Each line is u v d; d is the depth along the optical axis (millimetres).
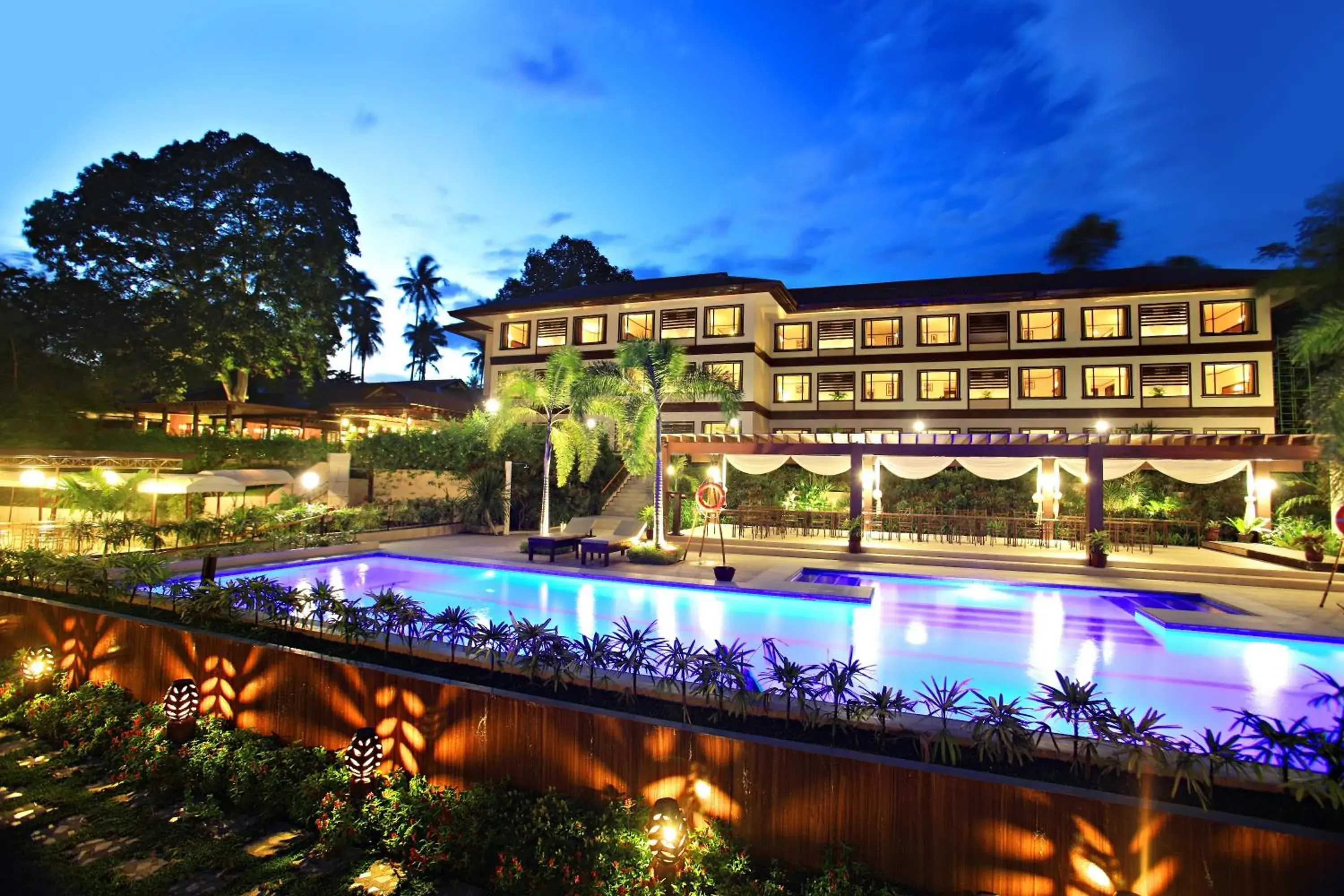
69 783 5629
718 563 15648
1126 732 4117
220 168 29469
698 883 3834
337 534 16891
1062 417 26750
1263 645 9617
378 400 32625
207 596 7820
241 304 29109
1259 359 24516
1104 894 3373
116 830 4910
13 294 24125
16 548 12398
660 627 10578
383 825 4715
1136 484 20703
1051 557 15680
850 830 3885
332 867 4469
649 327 29766
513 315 32219
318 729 5652
